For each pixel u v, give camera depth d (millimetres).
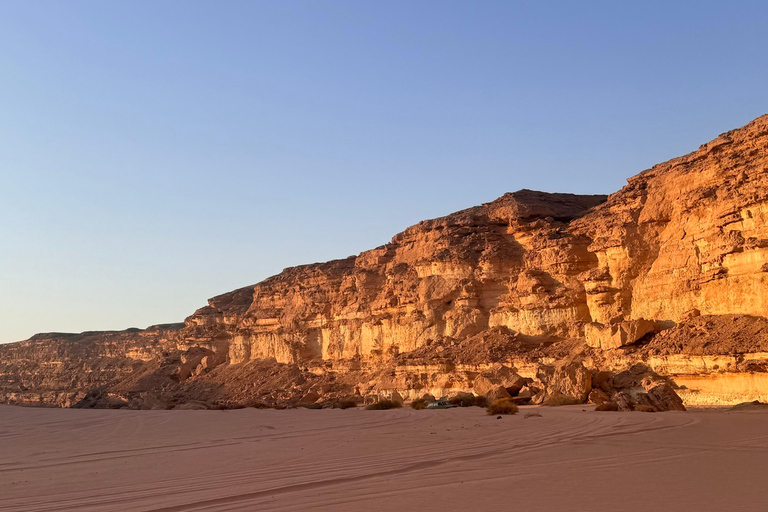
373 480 14320
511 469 15188
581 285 65000
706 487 12289
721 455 16547
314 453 19969
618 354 50875
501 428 26531
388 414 39625
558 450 18547
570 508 10641
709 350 42031
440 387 66062
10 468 18500
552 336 65000
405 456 18344
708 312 47562
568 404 43844
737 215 45781
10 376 198125
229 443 24281
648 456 16703
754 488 12125
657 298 53375
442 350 71062
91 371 176250
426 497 11977
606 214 64312
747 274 44156
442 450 19531
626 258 59094
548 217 75375
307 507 11406
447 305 77438
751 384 39344
